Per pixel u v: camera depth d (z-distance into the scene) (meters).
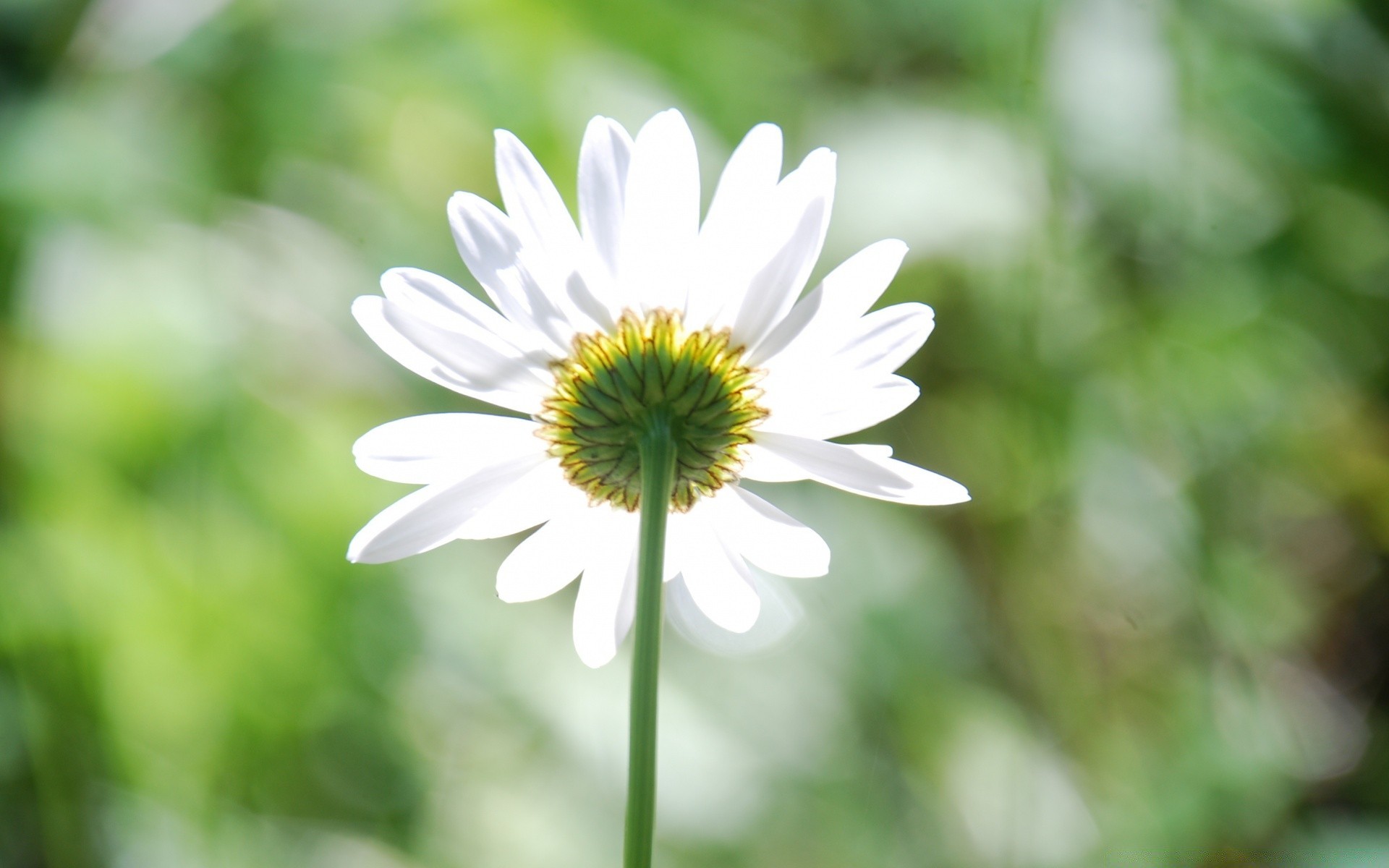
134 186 0.69
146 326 0.66
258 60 0.75
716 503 0.40
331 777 0.69
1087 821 0.73
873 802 0.72
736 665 0.74
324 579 0.69
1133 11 0.74
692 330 0.40
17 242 0.64
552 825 0.70
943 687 0.76
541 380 0.40
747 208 0.40
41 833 0.59
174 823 0.63
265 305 0.72
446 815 0.70
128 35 0.72
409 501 0.40
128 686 0.62
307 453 0.69
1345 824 0.72
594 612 0.40
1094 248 0.76
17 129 0.67
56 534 0.62
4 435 0.62
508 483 0.40
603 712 0.72
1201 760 0.73
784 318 0.40
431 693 0.72
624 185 0.40
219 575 0.65
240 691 0.65
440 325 0.40
